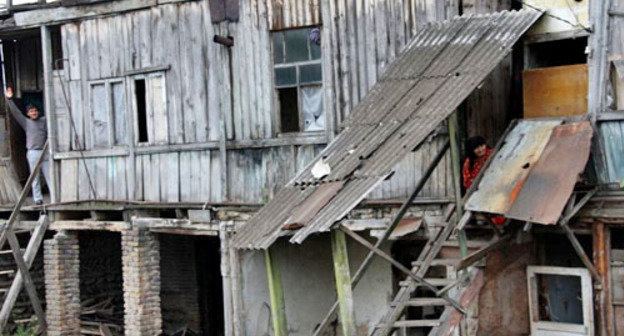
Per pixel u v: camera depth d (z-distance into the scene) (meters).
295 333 16.25
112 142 17.97
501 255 13.33
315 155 15.66
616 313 12.91
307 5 15.62
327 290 16.23
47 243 18.59
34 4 18.52
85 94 18.28
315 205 12.42
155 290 17.62
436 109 12.36
